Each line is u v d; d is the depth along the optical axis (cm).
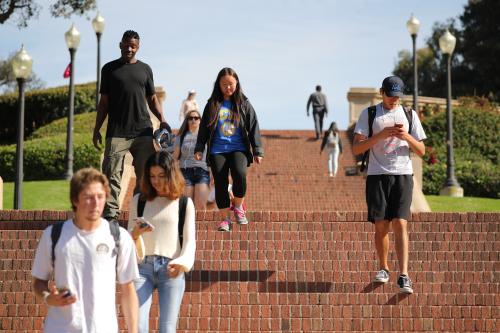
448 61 2270
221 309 875
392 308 877
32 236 963
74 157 2403
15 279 907
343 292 891
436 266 939
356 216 1038
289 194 1983
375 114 867
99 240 541
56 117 3609
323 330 868
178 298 651
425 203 1698
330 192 1998
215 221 1041
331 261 948
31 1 2520
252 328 866
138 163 980
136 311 566
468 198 2152
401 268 852
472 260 950
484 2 5019
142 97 980
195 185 1153
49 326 532
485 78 4959
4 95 3669
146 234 654
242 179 910
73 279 534
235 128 905
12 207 1859
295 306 876
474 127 2869
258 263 943
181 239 659
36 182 2112
